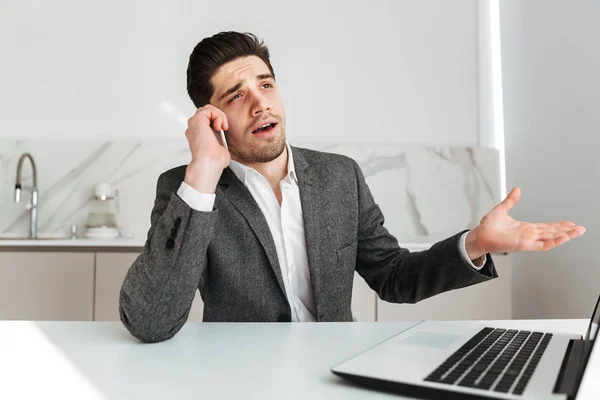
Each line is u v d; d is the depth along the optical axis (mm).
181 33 2828
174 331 897
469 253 1061
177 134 2811
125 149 2766
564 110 2193
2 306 2281
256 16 2854
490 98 2902
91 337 907
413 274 1199
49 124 2787
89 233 2604
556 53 2250
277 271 1200
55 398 607
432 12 2889
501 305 2344
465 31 2891
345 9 2875
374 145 2818
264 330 958
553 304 2242
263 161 1268
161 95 2814
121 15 2812
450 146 2850
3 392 625
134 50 2814
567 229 979
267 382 660
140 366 735
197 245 915
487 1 2902
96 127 2795
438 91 2881
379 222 1387
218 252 1211
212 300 1231
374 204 1410
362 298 2307
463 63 2887
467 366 635
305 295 1281
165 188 1230
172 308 879
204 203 944
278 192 1332
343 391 622
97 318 2287
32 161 2691
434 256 1138
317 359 765
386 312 2312
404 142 2867
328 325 1000
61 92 2791
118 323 1021
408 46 2879
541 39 2373
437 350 716
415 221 2807
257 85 1253
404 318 2318
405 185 2814
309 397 604
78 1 2801
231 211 1232
